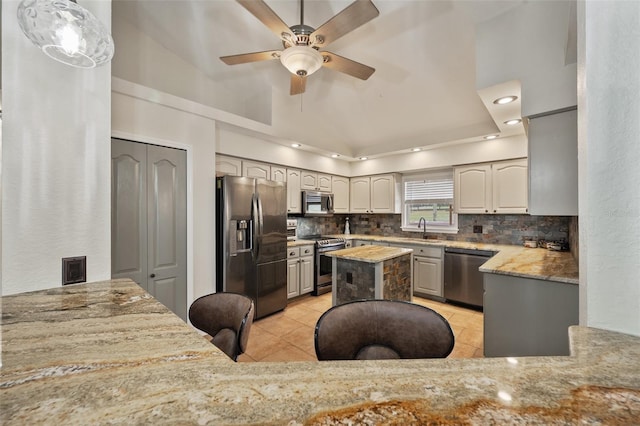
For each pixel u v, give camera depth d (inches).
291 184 162.1
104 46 39.1
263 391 18.4
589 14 26.1
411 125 149.6
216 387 19.0
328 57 77.3
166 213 97.5
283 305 137.1
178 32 100.7
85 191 47.9
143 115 91.5
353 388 18.5
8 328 29.8
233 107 131.9
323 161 180.1
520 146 131.3
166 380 20.0
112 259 85.3
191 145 104.0
